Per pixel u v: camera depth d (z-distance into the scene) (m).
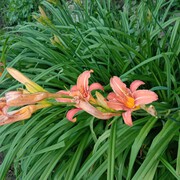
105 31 0.68
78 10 0.86
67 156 0.56
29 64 0.72
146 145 0.52
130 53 0.61
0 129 0.61
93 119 0.51
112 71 0.63
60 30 0.77
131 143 0.49
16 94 0.37
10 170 0.76
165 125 0.45
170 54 0.56
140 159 0.53
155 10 0.67
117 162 0.51
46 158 0.53
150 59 0.51
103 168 0.47
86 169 0.46
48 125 0.59
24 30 0.76
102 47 0.60
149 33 0.62
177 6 0.83
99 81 0.64
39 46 0.68
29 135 0.53
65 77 0.64
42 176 0.49
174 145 0.52
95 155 0.47
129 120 0.36
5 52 0.69
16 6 1.17
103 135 0.48
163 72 0.56
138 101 0.36
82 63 0.63
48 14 0.98
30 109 0.39
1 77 0.63
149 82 0.59
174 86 0.55
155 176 0.49
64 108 0.56
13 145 0.53
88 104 0.37
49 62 0.68
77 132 0.55
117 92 0.38
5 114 0.38
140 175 0.42
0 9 1.31
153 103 0.52
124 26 0.69
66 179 0.48
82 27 0.73
